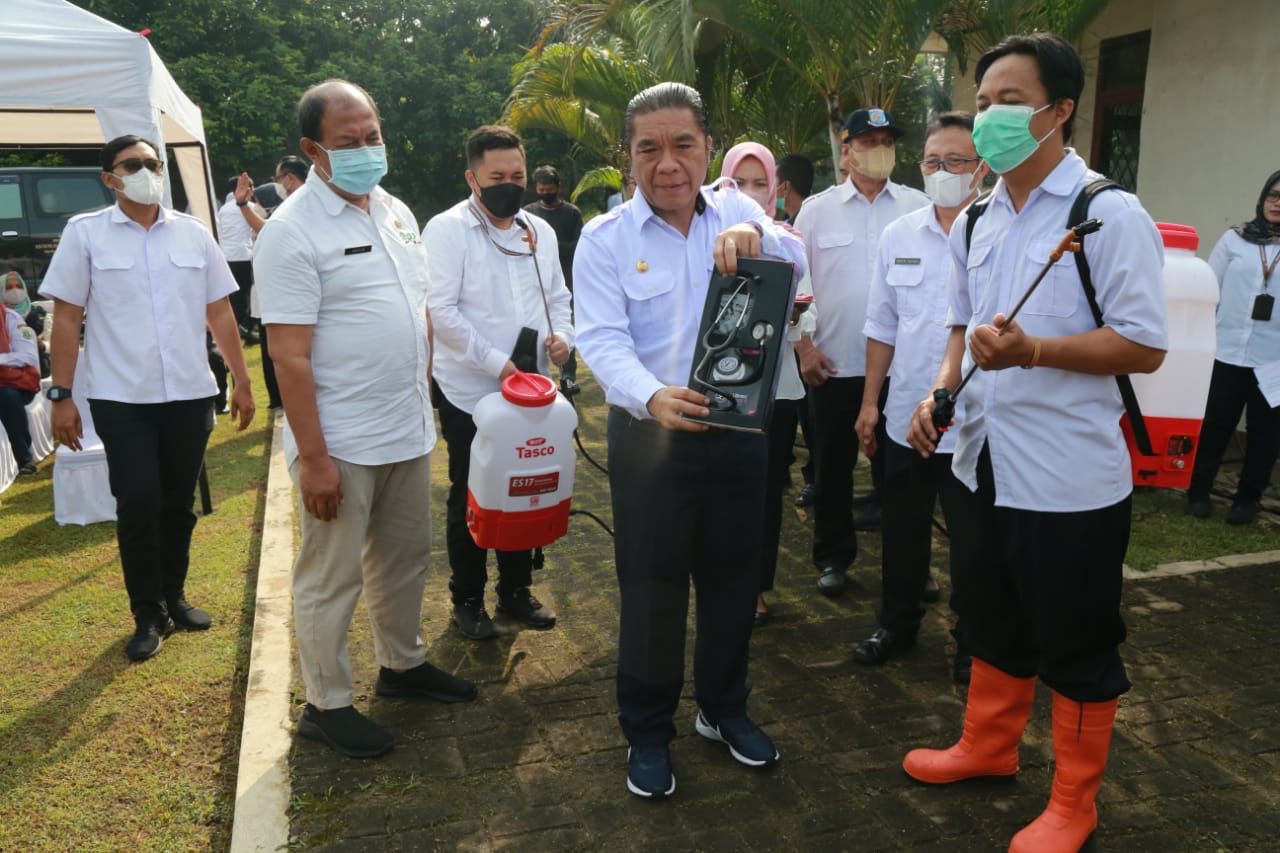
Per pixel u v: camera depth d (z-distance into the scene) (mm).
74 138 7453
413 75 23828
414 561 3246
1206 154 6473
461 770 2957
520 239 3773
